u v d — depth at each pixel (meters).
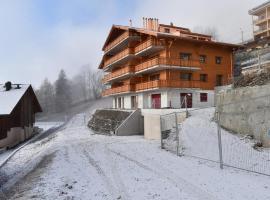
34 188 10.46
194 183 10.27
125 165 13.85
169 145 18.66
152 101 37.38
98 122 37.06
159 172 12.13
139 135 28.16
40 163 15.95
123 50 42.00
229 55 39.19
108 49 48.31
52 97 109.44
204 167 12.59
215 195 8.88
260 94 15.64
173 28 43.53
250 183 9.89
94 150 18.92
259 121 15.59
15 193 10.31
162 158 15.10
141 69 37.25
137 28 37.41
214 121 19.98
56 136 30.39
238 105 17.36
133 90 40.19
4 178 13.88
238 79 20.14
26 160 19.12
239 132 17.19
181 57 35.34
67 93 113.00
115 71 47.66
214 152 14.99
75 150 19.33
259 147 14.91
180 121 22.25
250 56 40.06
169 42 34.44
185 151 16.34
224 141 16.31
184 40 34.75
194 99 35.03
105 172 12.56
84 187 10.38
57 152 18.94
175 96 34.09
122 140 23.66
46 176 12.23
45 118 82.19
